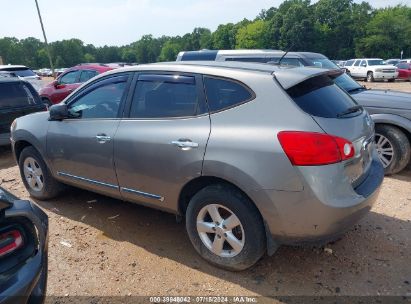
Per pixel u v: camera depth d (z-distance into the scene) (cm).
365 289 297
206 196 312
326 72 327
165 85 350
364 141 316
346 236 375
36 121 459
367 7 7881
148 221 421
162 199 345
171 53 12275
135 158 351
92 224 417
